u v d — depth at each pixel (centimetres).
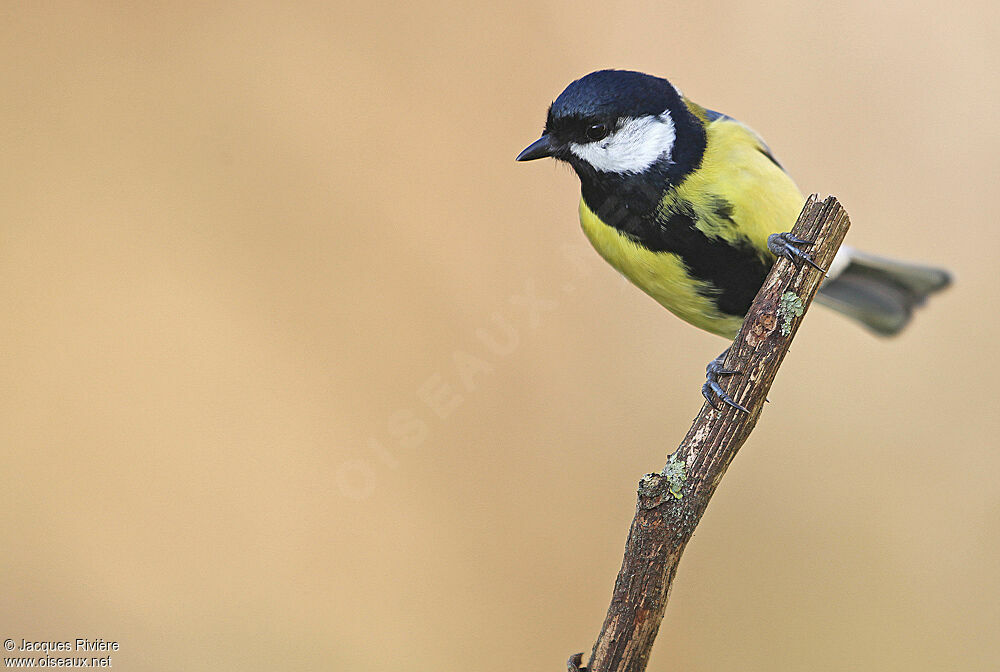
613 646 335
